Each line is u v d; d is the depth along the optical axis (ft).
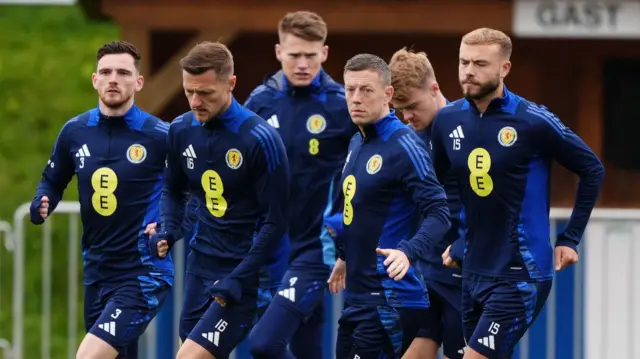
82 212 78.33
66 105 199.41
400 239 70.44
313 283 80.28
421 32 125.80
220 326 72.54
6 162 188.85
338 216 74.18
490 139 70.79
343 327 72.49
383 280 70.18
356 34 141.59
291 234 81.76
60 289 131.75
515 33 124.26
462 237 75.10
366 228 70.44
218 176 72.59
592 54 142.92
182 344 75.31
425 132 78.28
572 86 143.95
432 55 142.61
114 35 221.25
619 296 92.17
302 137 81.97
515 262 70.38
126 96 77.00
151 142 77.66
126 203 77.25
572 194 143.23
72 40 218.59
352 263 71.31
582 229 72.02
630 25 122.72
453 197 76.79
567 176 143.43
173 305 93.50
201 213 74.38
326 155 81.92
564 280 92.32
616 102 143.64
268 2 125.80
